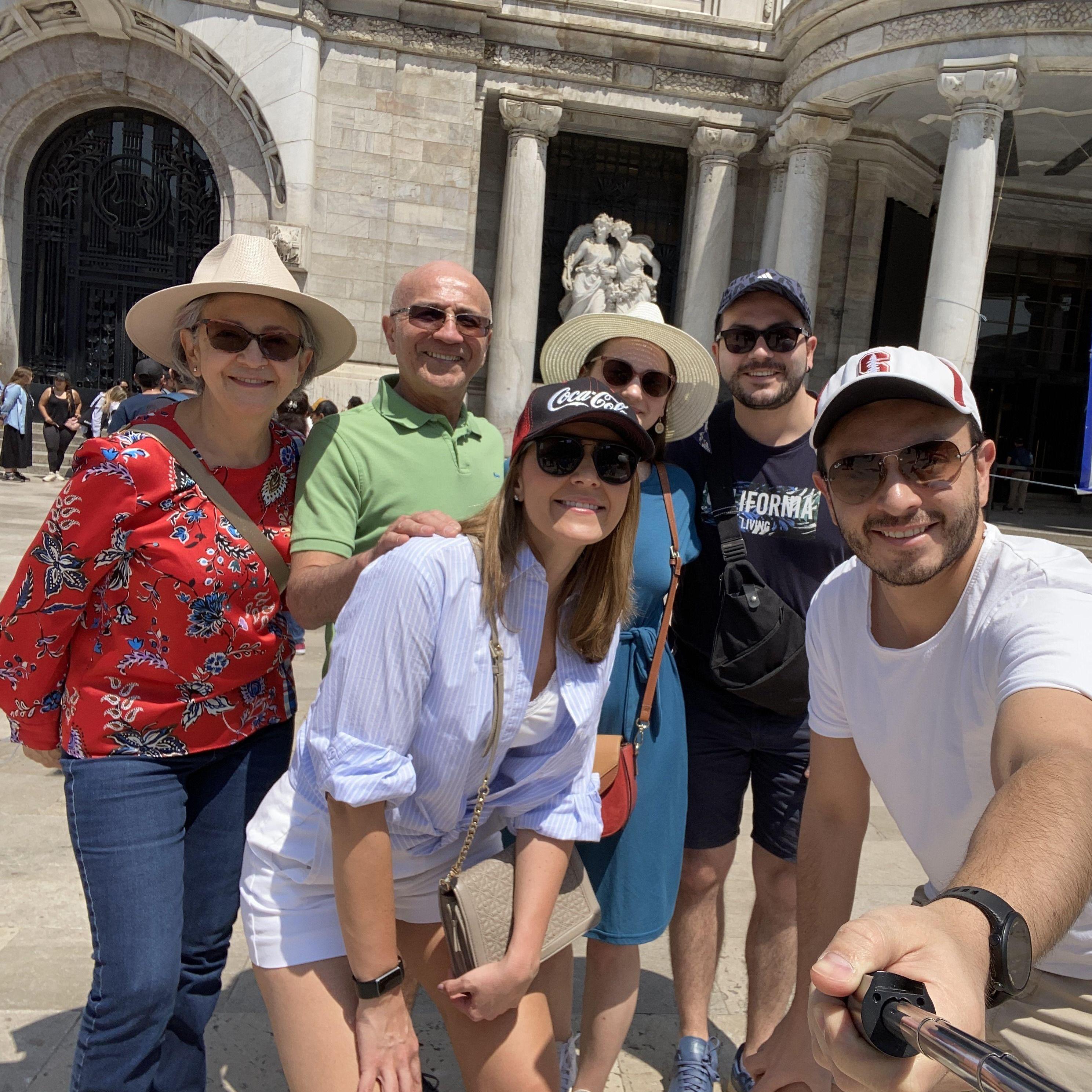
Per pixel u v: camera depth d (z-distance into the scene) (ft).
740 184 66.39
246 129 57.93
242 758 7.74
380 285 58.65
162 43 56.70
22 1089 8.24
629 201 68.49
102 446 6.99
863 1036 3.11
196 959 7.57
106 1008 6.62
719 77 61.62
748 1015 9.64
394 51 58.03
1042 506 74.13
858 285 66.18
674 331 9.63
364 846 5.81
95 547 6.93
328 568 7.39
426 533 6.31
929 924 3.36
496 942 6.24
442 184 58.80
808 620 7.04
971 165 47.50
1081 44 45.57
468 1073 6.33
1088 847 3.83
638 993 10.80
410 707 5.91
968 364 48.01
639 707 8.54
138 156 62.49
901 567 5.59
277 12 55.26
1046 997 5.68
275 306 7.68
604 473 6.01
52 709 7.35
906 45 49.16
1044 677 4.81
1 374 60.80
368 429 8.71
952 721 5.84
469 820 6.73
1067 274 77.71
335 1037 5.98
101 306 63.26
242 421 7.72
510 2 59.26
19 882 12.00
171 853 7.08
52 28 56.80
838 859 7.36
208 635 7.32
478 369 9.47
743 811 17.25
